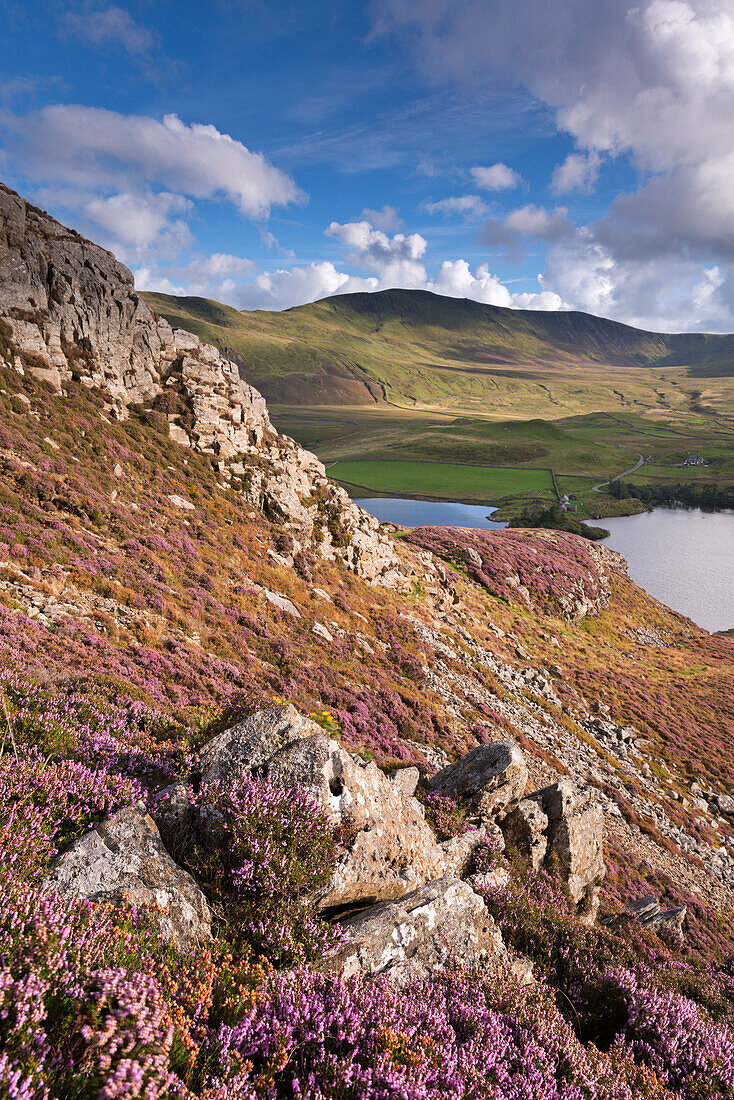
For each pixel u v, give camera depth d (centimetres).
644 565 13975
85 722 1019
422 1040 532
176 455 4203
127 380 4297
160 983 466
